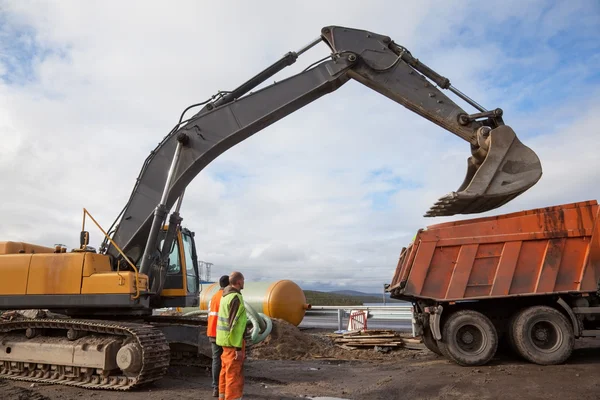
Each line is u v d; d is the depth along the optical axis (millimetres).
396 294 9789
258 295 16234
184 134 8875
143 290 8219
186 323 10148
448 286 9188
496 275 8992
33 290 8359
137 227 8938
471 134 8992
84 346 7875
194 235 11602
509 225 9148
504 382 7270
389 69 9180
